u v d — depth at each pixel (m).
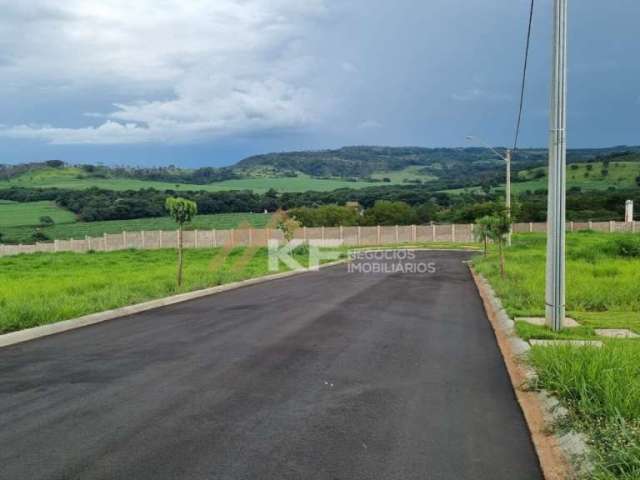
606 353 6.68
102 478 4.25
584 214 65.00
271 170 145.88
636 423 4.73
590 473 4.14
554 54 10.04
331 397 6.33
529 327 10.02
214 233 49.53
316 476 4.29
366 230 55.88
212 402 6.15
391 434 5.18
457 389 6.66
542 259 27.00
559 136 10.02
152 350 8.98
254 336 10.14
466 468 4.46
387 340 9.73
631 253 25.67
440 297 16.34
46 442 4.98
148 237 49.72
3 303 13.48
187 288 17.83
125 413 5.78
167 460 4.58
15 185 107.50
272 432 5.22
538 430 5.30
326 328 10.98
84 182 113.00
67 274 24.62
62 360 8.32
